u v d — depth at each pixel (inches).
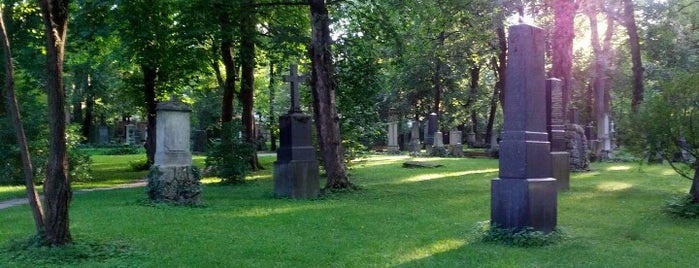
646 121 443.8
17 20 784.9
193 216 434.9
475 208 478.9
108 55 1109.7
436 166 1018.7
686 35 1181.7
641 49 1222.3
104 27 812.0
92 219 413.4
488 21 1015.0
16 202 577.3
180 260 288.4
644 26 1139.3
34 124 767.7
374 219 420.2
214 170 753.0
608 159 1187.3
